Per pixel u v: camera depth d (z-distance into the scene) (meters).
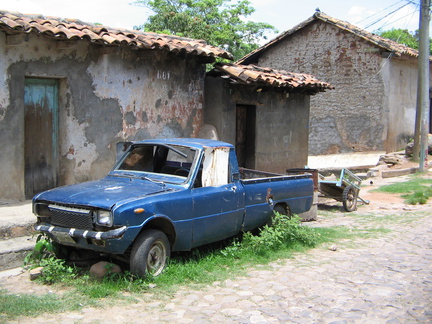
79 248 6.10
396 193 13.80
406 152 19.48
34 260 6.10
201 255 6.67
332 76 20.80
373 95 19.95
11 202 7.66
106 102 9.03
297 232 7.59
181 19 23.70
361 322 4.59
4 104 7.50
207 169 6.43
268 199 7.37
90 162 8.88
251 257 6.75
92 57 8.72
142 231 5.52
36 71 7.91
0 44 7.39
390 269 6.39
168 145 6.68
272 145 13.19
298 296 5.29
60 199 5.57
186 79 10.63
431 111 25.53
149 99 9.81
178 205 5.82
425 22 17.27
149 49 9.13
